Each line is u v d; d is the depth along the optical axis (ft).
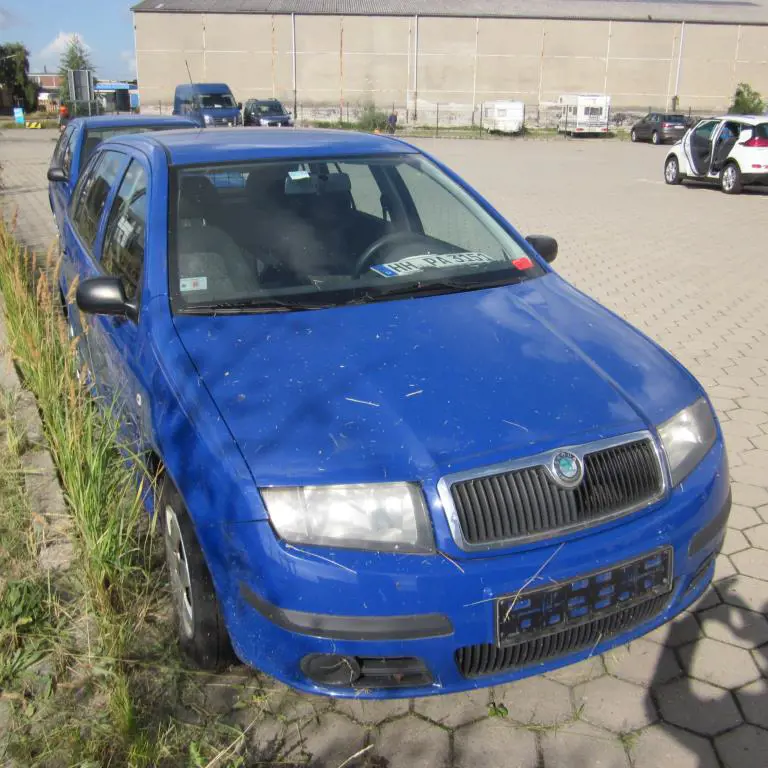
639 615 8.73
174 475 8.75
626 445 8.59
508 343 9.86
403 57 173.47
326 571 7.66
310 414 8.49
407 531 7.82
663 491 8.65
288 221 11.82
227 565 8.13
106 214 14.11
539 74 175.73
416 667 7.95
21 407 15.69
